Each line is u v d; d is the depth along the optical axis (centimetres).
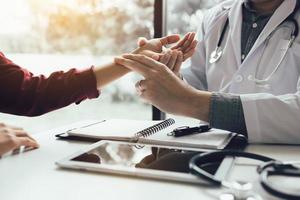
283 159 69
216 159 63
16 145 74
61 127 106
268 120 84
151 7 179
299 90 100
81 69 115
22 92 108
